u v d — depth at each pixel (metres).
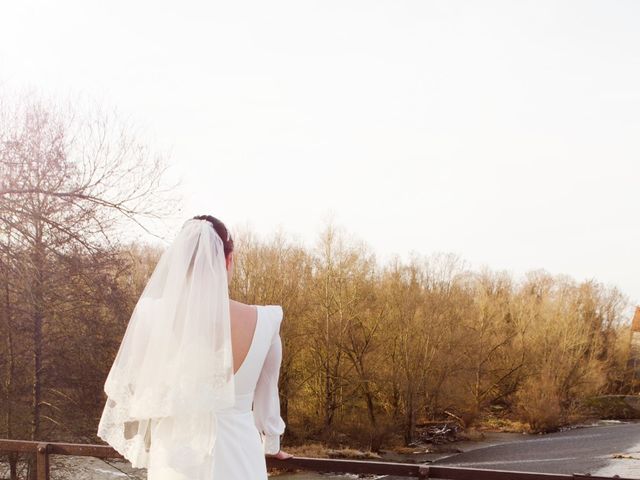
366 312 33.50
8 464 11.73
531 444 32.28
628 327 53.62
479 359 38.03
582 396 43.75
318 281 33.50
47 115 13.55
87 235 13.75
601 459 27.97
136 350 2.01
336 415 32.75
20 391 13.80
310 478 15.98
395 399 32.53
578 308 48.84
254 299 31.50
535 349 41.97
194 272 2.01
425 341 33.00
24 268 12.27
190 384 1.88
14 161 12.91
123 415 1.99
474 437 34.25
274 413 2.24
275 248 33.34
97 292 13.55
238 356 2.04
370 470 2.86
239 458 2.00
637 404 44.12
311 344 32.88
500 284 52.41
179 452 1.91
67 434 14.02
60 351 13.71
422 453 29.91
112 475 10.76
